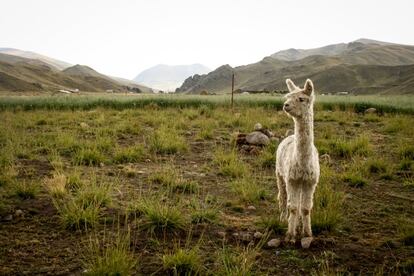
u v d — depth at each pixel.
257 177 5.28
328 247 3.21
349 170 5.38
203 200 4.27
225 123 9.62
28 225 3.43
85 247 2.98
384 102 13.96
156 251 3.04
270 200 4.41
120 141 7.57
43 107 13.12
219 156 5.92
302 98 3.05
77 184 4.39
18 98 15.54
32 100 14.27
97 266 2.63
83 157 5.66
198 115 11.22
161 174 4.91
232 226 3.58
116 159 5.85
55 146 6.57
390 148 7.06
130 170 5.15
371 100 14.65
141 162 5.90
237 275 2.59
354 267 2.89
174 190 4.56
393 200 4.44
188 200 4.20
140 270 2.74
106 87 113.69
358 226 3.70
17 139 6.66
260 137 7.05
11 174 4.67
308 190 3.22
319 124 10.09
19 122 9.40
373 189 4.83
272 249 3.16
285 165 3.33
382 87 93.38
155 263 2.84
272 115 11.30
